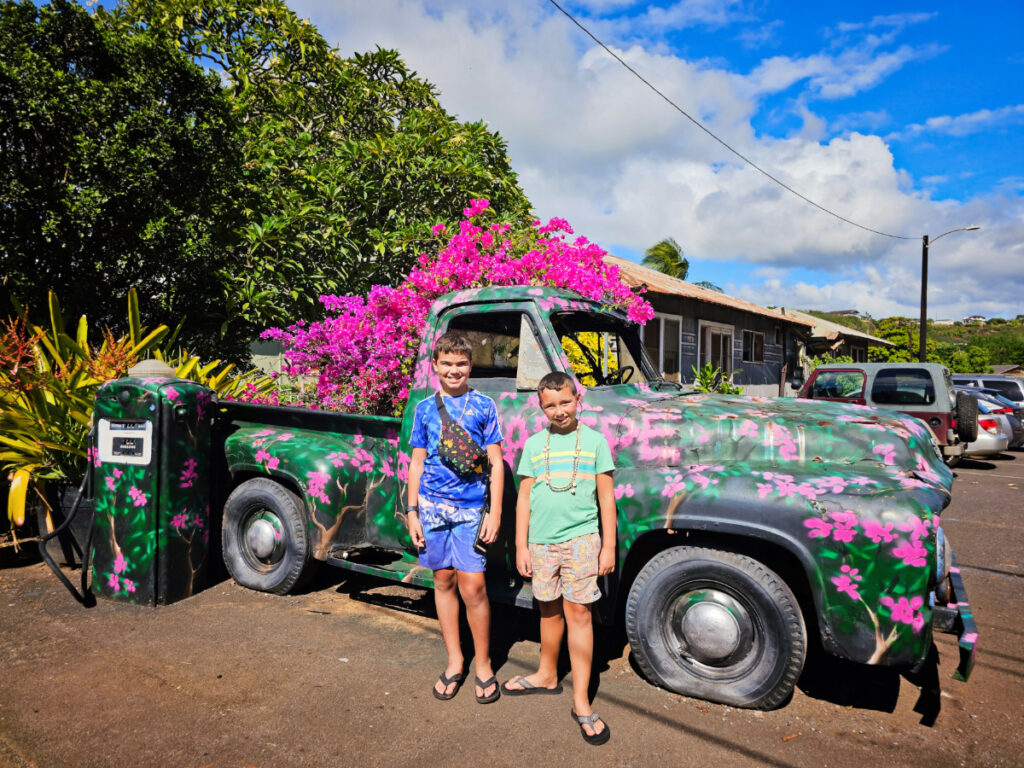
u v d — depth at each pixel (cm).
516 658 338
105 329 654
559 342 343
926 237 2361
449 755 249
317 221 843
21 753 246
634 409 323
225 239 775
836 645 262
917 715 285
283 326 806
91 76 651
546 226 577
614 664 333
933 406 965
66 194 614
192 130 676
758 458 301
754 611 279
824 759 250
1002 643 370
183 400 407
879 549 256
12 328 533
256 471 420
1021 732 272
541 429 330
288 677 309
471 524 288
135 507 396
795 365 2345
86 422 462
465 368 291
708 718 279
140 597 397
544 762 246
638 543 330
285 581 411
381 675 314
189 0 1015
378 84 1088
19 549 481
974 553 561
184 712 277
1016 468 1155
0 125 586
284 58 1058
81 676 307
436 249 866
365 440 412
